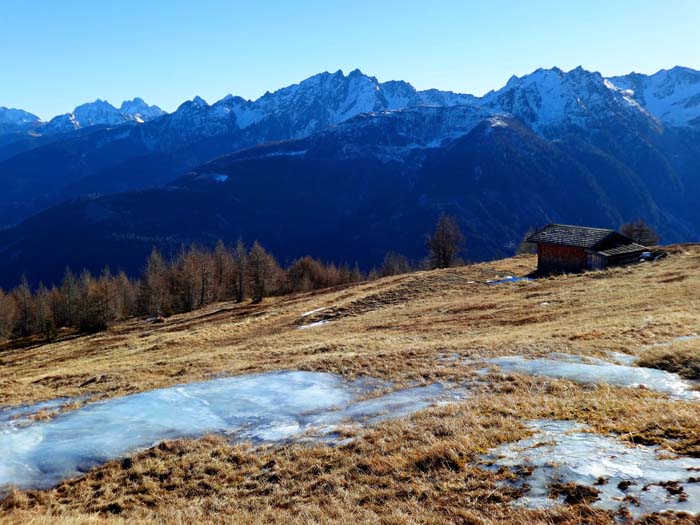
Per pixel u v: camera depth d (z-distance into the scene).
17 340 103.69
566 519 8.41
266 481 12.91
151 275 115.31
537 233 69.38
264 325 57.47
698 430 10.94
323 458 13.41
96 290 101.81
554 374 18.06
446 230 107.44
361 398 18.36
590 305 35.16
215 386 21.70
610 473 9.52
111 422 18.06
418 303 53.41
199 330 62.06
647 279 43.22
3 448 16.50
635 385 16.05
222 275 126.44
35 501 13.41
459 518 9.19
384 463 12.24
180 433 16.75
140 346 55.66
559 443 11.28
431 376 19.64
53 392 26.09
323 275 129.75
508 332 29.41
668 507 8.14
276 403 18.73
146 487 13.56
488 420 13.52
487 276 66.50
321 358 25.83
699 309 27.84
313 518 10.39
